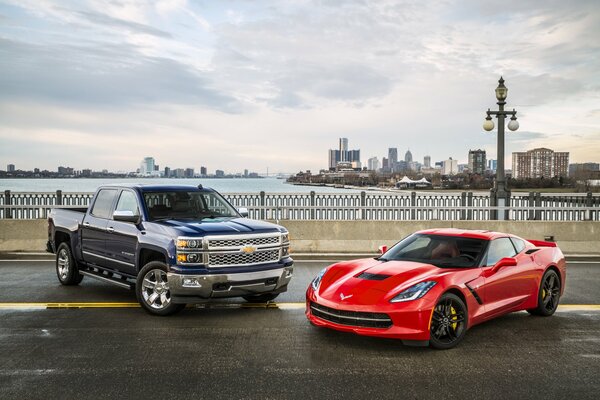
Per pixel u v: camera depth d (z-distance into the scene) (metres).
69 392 4.93
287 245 8.41
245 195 16.52
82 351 6.15
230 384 5.15
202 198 9.39
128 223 8.68
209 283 7.48
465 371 5.60
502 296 7.27
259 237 8.01
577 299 9.29
